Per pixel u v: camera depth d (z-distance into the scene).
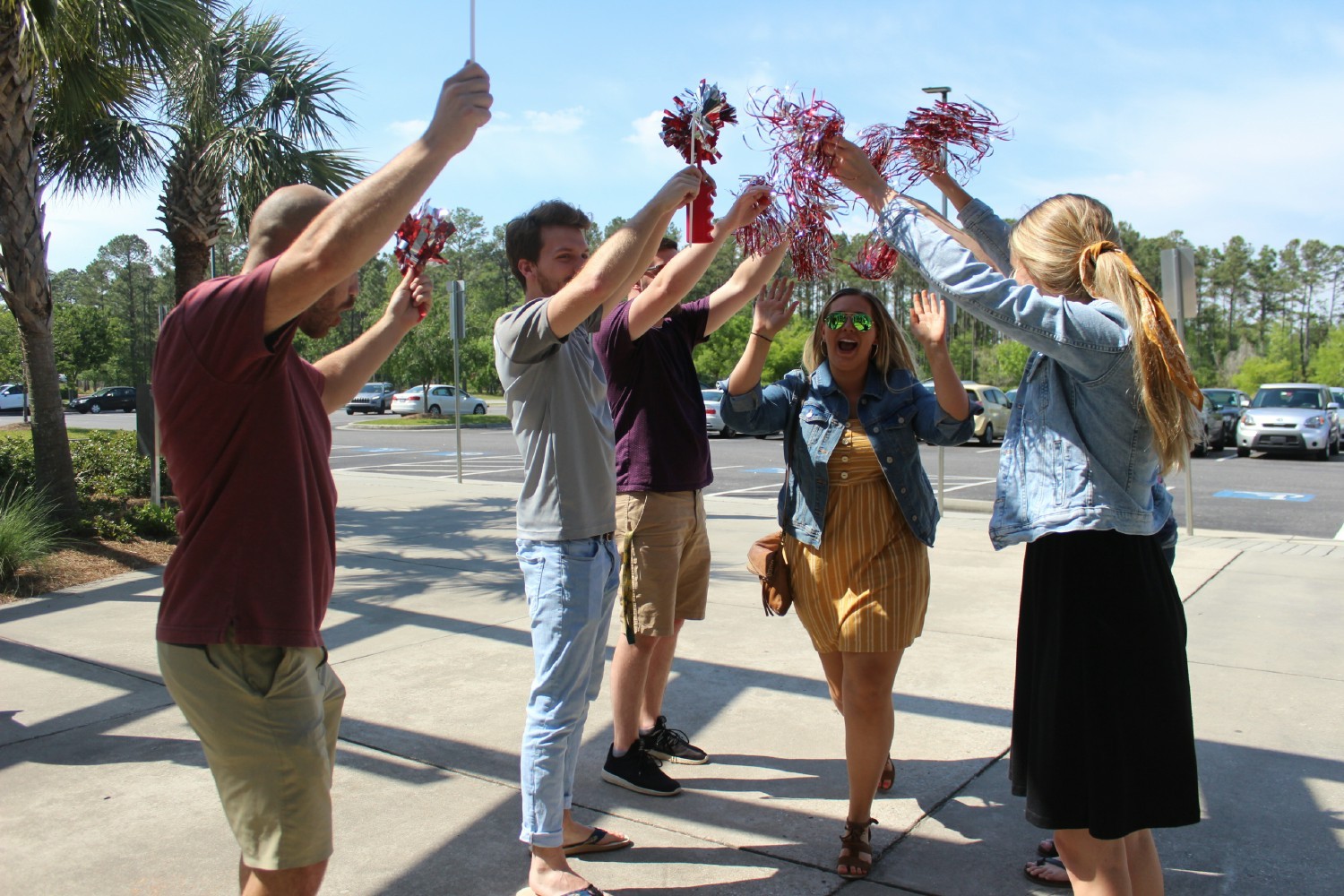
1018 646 2.27
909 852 2.88
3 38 7.15
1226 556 7.38
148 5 7.81
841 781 3.37
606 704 4.12
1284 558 7.34
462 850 2.88
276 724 1.75
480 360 39.19
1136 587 2.10
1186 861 2.80
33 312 7.43
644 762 3.29
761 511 10.62
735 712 4.03
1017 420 2.25
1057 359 2.08
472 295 85.12
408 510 10.35
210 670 1.72
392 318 2.29
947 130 2.54
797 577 2.98
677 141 2.74
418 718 3.94
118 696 4.18
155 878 2.69
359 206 1.57
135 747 3.62
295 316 1.67
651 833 3.00
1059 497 2.11
